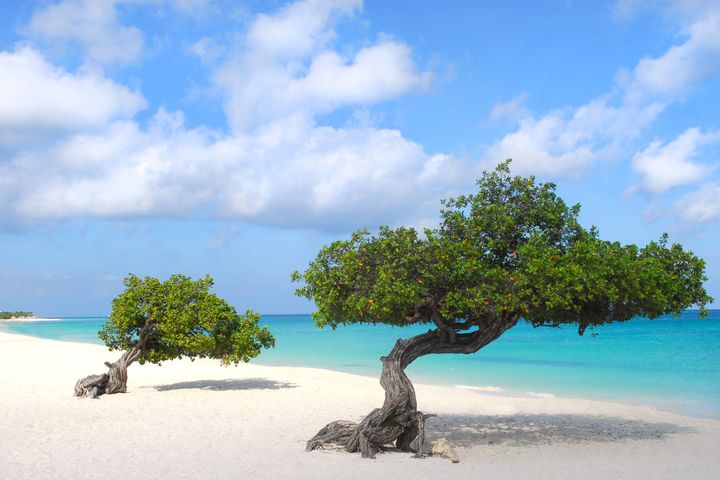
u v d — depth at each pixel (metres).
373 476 12.86
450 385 33.44
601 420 21.34
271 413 21.06
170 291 25.95
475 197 16.36
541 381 35.31
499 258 16.33
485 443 17.16
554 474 13.34
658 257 16.52
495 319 15.86
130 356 25.80
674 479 13.02
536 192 16.62
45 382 28.20
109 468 13.17
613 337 85.94
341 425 15.94
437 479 12.73
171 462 13.78
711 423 20.88
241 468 13.32
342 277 15.28
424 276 14.24
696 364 45.22
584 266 14.43
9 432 17.06
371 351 62.03
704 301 16.19
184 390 26.67
